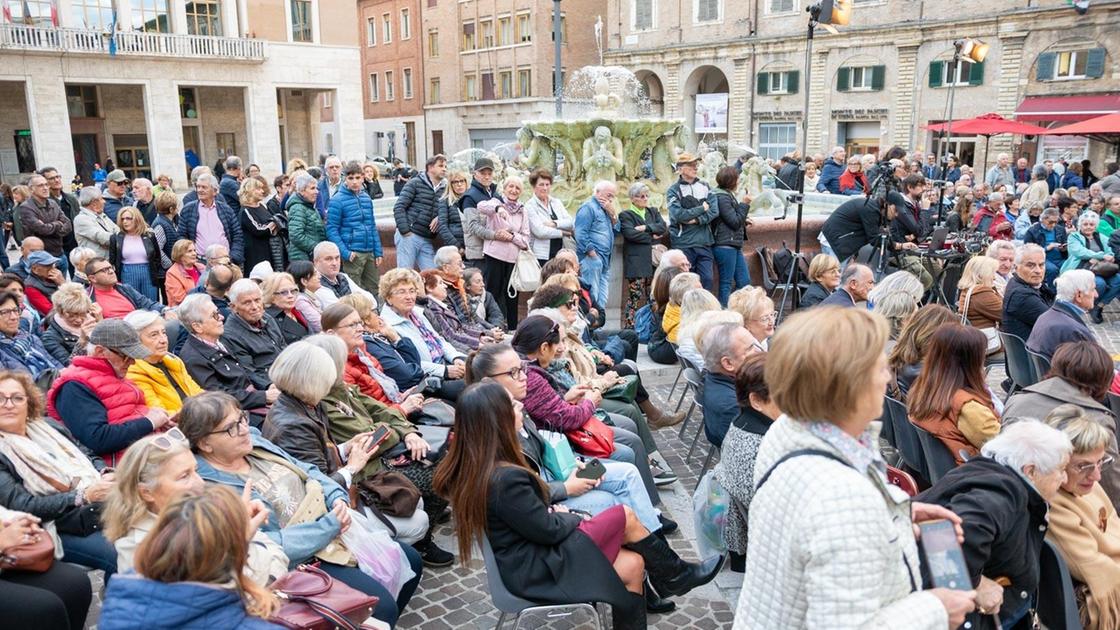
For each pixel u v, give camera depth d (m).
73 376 4.34
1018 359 6.68
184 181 34.88
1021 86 28.41
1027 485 2.94
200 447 3.51
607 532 3.58
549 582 3.31
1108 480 3.97
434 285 6.95
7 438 3.71
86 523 3.65
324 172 13.94
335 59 38.31
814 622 1.70
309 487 3.66
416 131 52.00
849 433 1.85
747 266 10.78
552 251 9.58
